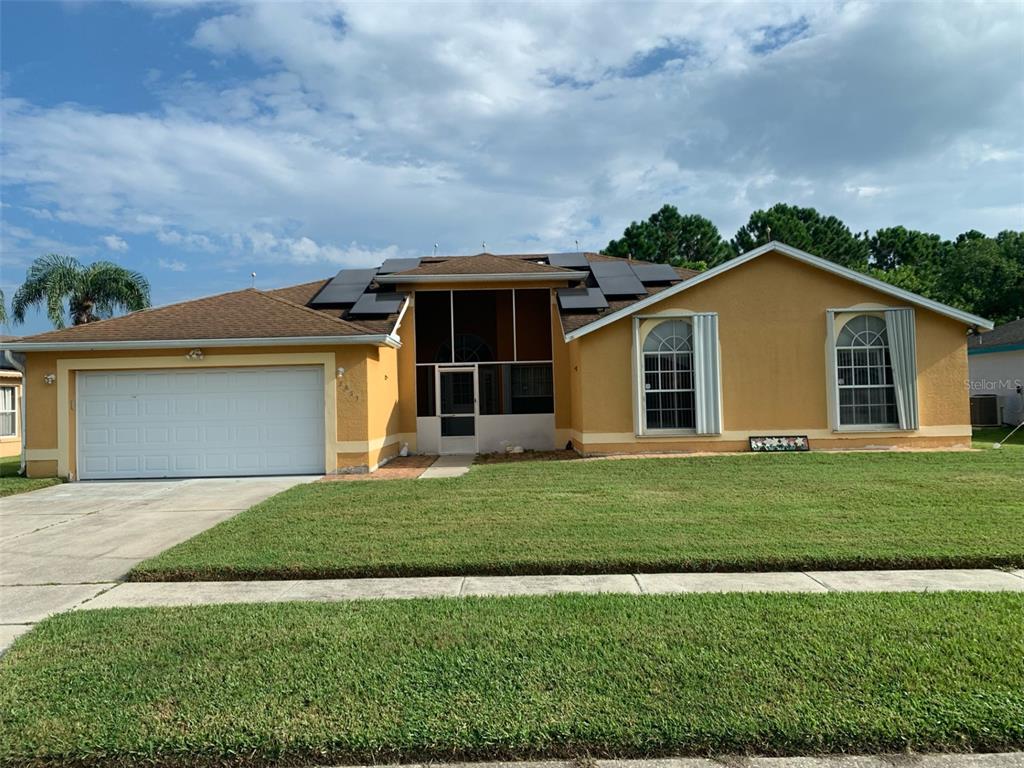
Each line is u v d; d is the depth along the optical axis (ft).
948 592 18.31
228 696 12.82
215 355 45.32
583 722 11.53
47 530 29.45
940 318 49.26
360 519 28.35
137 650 15.20
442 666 13.92
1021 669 13.28
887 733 11.08
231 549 23.89
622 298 54.75
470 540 24.32
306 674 13.71
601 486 35.17
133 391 45.83
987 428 73.20
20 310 85.30
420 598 18.89
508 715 11.85
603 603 17.74
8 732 11.76
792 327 49.16
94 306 88.07
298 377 45.83
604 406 49.16
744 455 46.34
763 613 16.63
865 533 24.00
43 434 45.52
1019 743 11.04
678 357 49.39
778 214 176.35
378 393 48.60
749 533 24.32
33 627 17.39
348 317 53.88
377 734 11.35
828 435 48.88
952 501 29.12
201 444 45.65
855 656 13.92
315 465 45.50
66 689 13.30
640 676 13.24
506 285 57.36
